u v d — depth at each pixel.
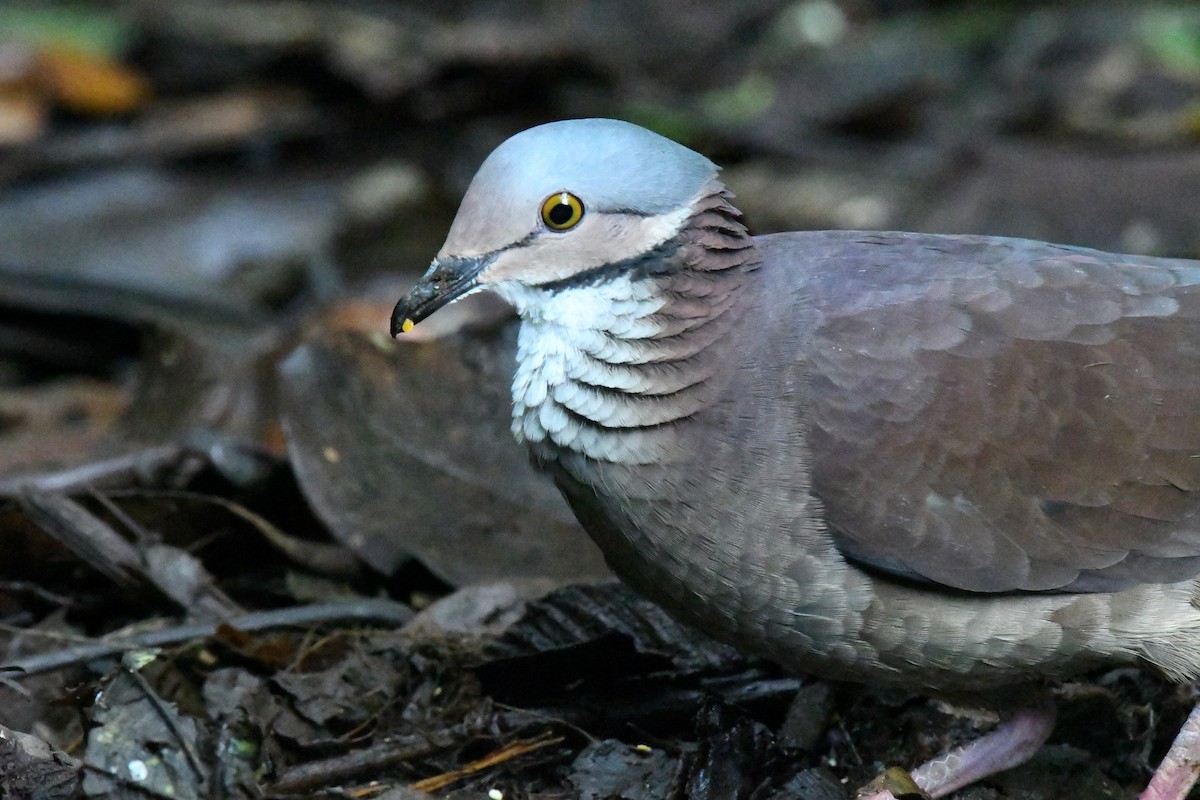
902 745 9.32
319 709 8.98
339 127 20.58
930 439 8.13
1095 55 20.78
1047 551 8.16
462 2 23.80
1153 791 8.45
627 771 8.69
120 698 8.54
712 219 8.33
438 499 10.75
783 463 8.12
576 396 8.26
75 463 12.08
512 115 21.08
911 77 21.00
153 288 16.94
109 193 18.83
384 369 11.05
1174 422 8.22
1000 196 17.03
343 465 10.74
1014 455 8.16
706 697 9.02
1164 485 8.22
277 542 10.53
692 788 8.50
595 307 8.27
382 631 9.84
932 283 8.41
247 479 11.07
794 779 8.55
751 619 8.38
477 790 8.70
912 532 8.10
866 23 23.23
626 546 8.46
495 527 10.70
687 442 8.16
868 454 8.12
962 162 17.91
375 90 20.62
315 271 18.05
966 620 8.22
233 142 20.17
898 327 8.27
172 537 10.70
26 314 16.55
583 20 23.22
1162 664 8.33
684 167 8.30
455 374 11.12
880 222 17.84
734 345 8.27
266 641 9.45
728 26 23.02
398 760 8.73
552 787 8.83
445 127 20.83
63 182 19.05
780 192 18.97
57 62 20.44
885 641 8.30
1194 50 20.28
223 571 10.88
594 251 8.23
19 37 21.75
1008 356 8.21
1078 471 8.19
